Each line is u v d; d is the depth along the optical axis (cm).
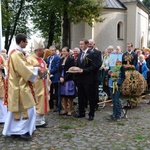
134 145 537
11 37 3462
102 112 857
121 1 3123
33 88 578
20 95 556
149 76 1148
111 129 655
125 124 707
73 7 2466
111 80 755
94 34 2964
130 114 843
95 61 733
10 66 560
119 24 3081
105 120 749
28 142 550
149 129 661
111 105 972
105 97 987
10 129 570
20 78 560
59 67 816
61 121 734
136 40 3148
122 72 743
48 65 890
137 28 3180
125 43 3120
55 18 3300
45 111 670
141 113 861
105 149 511
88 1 2488
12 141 556
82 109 780
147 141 564
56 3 2466
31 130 569
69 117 786
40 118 670
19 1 3459
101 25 2948
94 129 653
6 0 3362
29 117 566
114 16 2989
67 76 794
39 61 660
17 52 556
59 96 811
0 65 722
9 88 559
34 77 555
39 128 658
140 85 909
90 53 738
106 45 2966
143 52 1436
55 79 873
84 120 746
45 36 3506
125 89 892
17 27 3550
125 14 3100
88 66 738
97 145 534
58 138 578
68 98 815
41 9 3138
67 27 2612
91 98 742
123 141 562
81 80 746
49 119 758
